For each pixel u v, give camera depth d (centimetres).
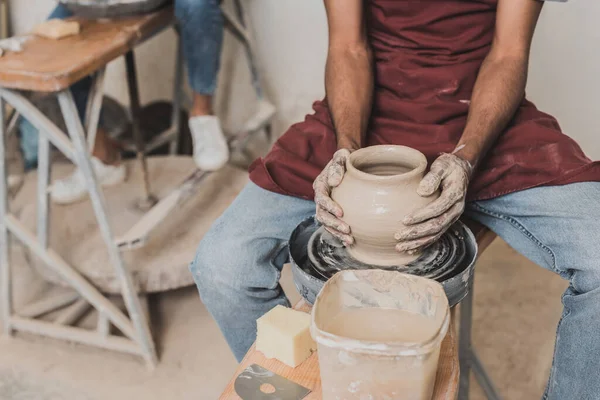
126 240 180
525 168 131
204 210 229
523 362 186
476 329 199
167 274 201
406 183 103
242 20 243
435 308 87
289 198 139
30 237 188
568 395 121
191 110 231
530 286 217
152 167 258
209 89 225
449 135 138
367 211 103
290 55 256
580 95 225
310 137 144
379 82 150
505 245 239
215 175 250
